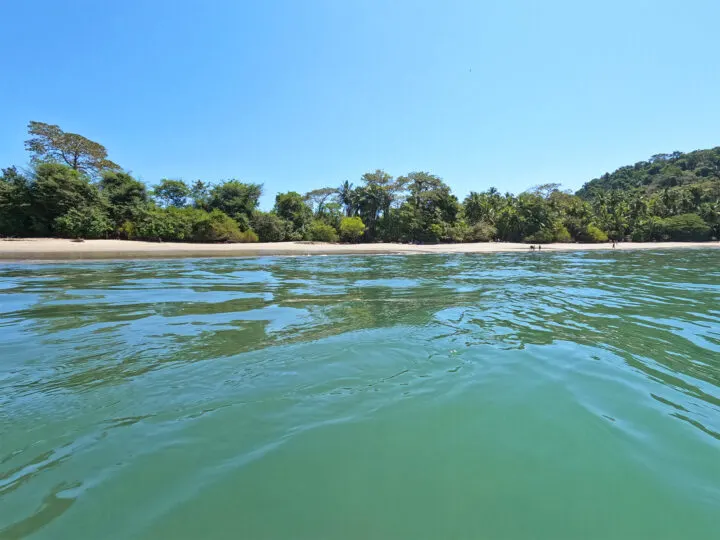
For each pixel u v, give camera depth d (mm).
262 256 21578
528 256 24828
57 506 1683
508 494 1825
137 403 2680
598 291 8555
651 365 3574
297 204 45312
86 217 28547
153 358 3609
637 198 60812
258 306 6352
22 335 4402
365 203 46750
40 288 8094
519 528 1615
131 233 30469
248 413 2555
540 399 2824
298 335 4473
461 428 2410
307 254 24344
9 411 2541
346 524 1618
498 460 2088
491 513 1698
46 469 1937
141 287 8531
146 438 2234
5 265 13445
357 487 1852
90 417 2475
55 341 4168
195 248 26188
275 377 3166
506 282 10250
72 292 7629
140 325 4930
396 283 9805
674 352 3967
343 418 2512
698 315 5883
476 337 4469
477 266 15984
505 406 2709
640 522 1656
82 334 4469
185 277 10672
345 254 24828
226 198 39531
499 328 4930
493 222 50031
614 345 4211
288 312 5855
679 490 1855
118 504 1704
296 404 2695
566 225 52438
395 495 1803
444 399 2809
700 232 56312
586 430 2400
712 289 8930
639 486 1883
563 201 53781
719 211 60688
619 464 2057
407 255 24516
